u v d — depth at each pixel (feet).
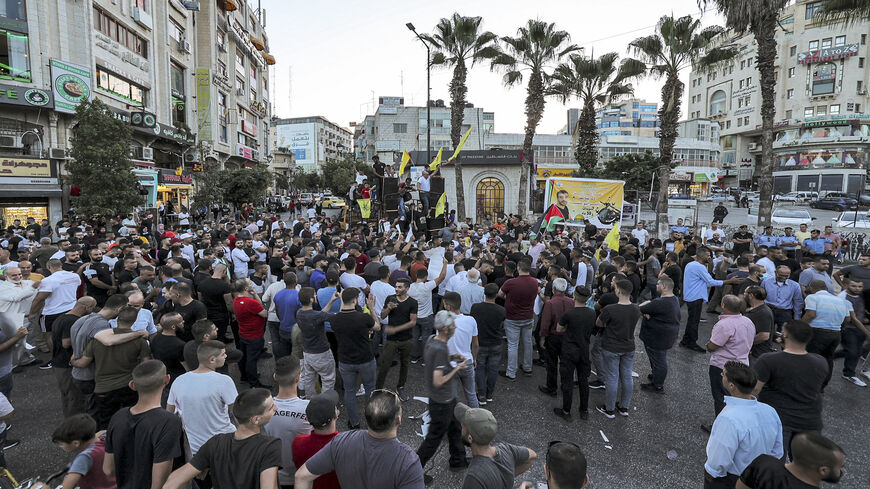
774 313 24.76
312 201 148.66
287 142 391.24
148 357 14.40
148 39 100.78
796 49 208.33
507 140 212.23
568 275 26.20
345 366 16.90
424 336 24.22
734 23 50.47
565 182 47.52
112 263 28.71
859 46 191.72
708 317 33.83
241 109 175.32
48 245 31.60
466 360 14.56
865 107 194.29
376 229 54.80
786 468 8.26
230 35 156.87
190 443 11.30
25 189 70.33
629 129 288.51
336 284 21.08
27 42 71.20
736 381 10.60
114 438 9.81
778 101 216.33
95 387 13.92
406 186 55.11
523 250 42.22
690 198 108.47
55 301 20.94
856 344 21.71
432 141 213.66
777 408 12.85
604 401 20.42
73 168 67.72
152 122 94.73
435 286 24.30
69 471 9.74
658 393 21.12
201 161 118.11
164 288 21.17
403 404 19.85
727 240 56.44
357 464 8.53
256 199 123.65
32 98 70.69
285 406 11.48
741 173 235.81
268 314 21.61
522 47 74.74
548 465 7.62
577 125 95.81
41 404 19.35
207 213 112.06
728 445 10.26
